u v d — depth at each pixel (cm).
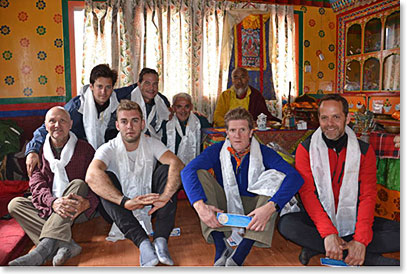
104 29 430
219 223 195
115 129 317
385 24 378
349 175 207
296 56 507
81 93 306
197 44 461
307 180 212
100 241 247
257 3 473
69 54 436
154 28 443
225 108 436
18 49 420
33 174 241
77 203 214
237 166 224
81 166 249
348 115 210
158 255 202
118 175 247
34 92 430
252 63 484
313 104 429
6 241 224
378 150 265
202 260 215
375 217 216
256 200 219
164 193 224
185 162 347
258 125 351
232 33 472
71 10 430
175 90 460
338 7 444
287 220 211
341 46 447
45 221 219
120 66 434
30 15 420
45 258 204
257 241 197
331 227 194
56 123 237
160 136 344
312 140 219
